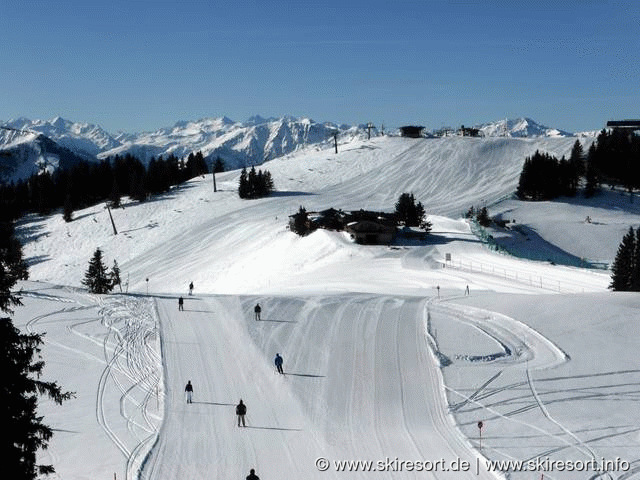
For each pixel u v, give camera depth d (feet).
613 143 537.65
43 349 153.28
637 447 101.60
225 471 96.43
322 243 333.83
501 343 152.35
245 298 201.26
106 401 124.06
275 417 116.98
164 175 590.14
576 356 140.77
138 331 167.63
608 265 324.80
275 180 594.65
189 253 410.52
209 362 144.66
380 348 151.53
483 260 295.28
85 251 460.96
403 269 277.03
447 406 119.65
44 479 92.94
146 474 95.04
